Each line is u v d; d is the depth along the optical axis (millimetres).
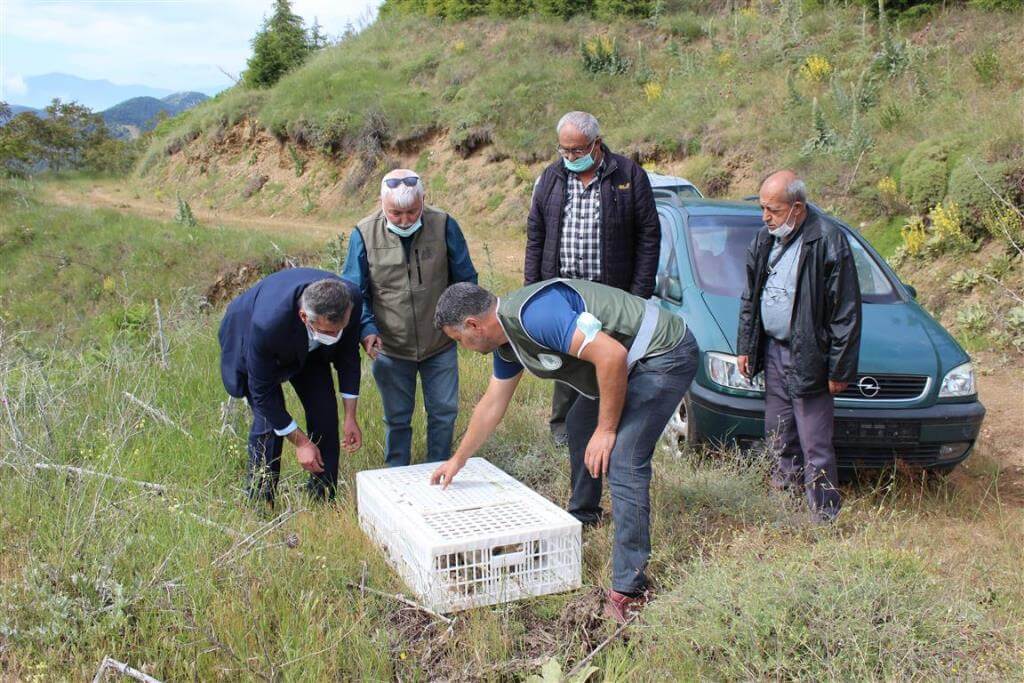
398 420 4879
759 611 2924
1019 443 6070
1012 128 9484
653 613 3160
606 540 3980
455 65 25391
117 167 39469
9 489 4324
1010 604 3391
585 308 3303
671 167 16562
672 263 5973
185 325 9102
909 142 11703
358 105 25578
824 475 4305
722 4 23766
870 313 5457
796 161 13312
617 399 3240
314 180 26156
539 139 20125
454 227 4711
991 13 15312
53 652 3041
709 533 4027
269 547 3713
